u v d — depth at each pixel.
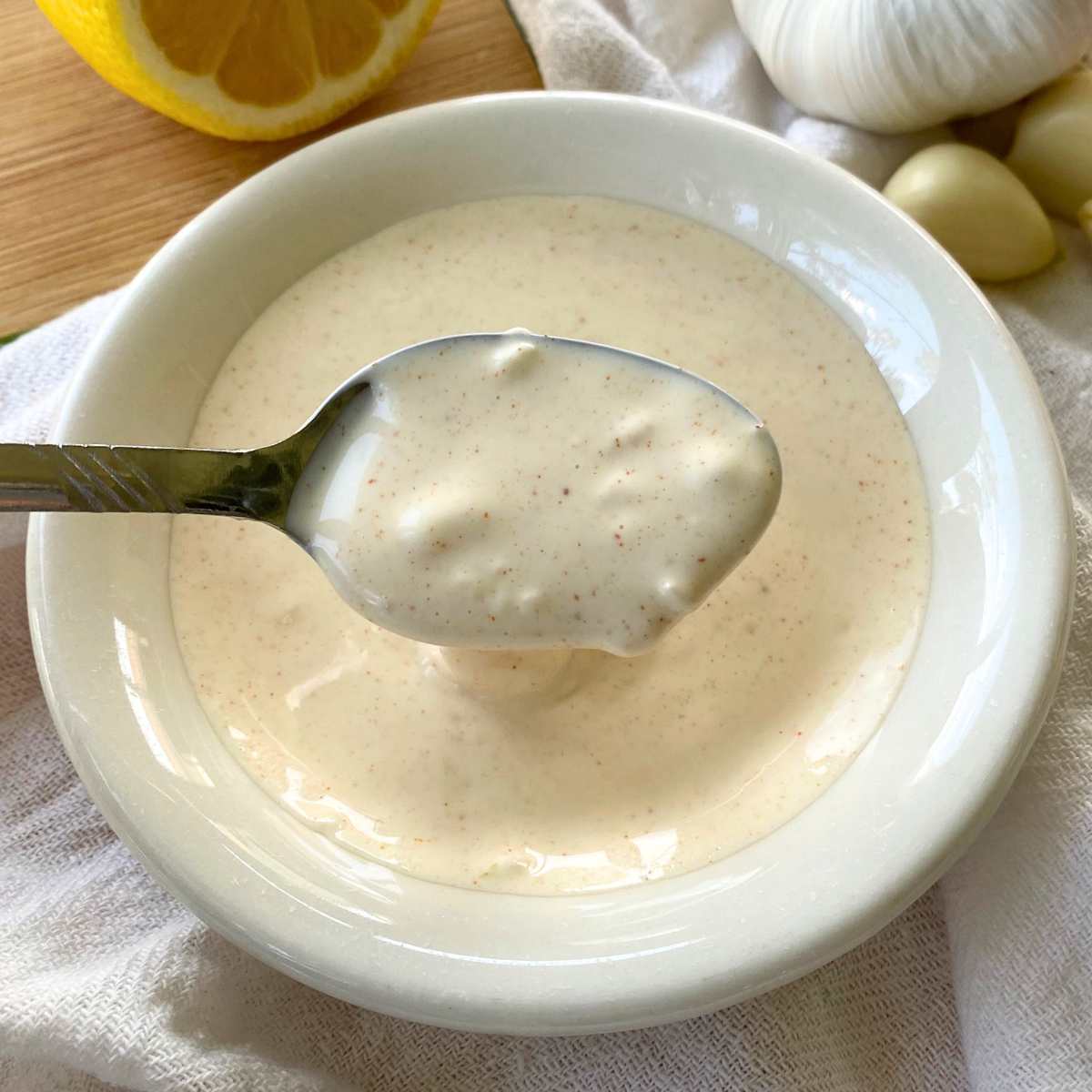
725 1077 0.14
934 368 0.16
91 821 0.16
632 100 0.17
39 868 0.16
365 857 0.14
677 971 0.12
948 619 0.15
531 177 0.17
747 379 0.16
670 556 0.12
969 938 0.15
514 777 0.14
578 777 0.14
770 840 0.14
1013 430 0.15
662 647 0.15
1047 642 0.13
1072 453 0.18
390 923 0.13
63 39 0.20
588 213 0.17
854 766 0.14
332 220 0.17
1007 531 0.14
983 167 0.19
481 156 0.17
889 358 0.16
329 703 0.15
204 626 0.15
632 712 0.15
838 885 0.13
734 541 0.12
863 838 0.13
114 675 0.14
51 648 0.14
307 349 0.17
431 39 0.21
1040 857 0.15
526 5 0.21
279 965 0.13
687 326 0.17
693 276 0.17
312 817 0.14
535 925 0.13
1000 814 0.15
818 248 0.17
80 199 0.19
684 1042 0.15
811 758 0.14
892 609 0.15
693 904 0.13
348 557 0.13
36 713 0.17
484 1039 0.15
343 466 0.13
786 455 0.16
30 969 0.15
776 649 0.15
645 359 0.13
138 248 0.19
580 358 0.13
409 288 0.17
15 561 0.17
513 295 0.17
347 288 0.17
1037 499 0.14
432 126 0.17
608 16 0.21
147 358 0.16
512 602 0.12
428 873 0.14
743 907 0.13
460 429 0.13
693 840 0.14
